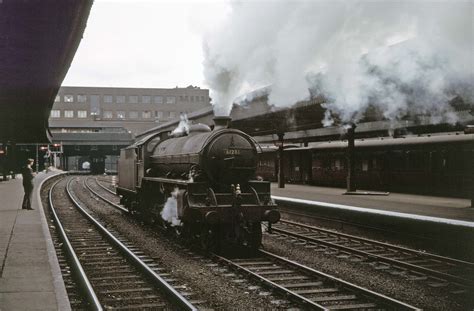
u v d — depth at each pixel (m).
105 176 66.38
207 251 10.58
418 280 8.47
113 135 70.69
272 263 9.64
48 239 10.55
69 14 9.86
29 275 7.28
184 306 6.55
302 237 12.80
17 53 13.17
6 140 45.47
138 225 15.67
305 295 7.46
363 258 10.20
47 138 44.88
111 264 9.86
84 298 7.39
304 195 20.44
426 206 15.17
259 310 6.69
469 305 7.00
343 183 26.22
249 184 11.39
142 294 7.58
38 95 20.95
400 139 22.09
